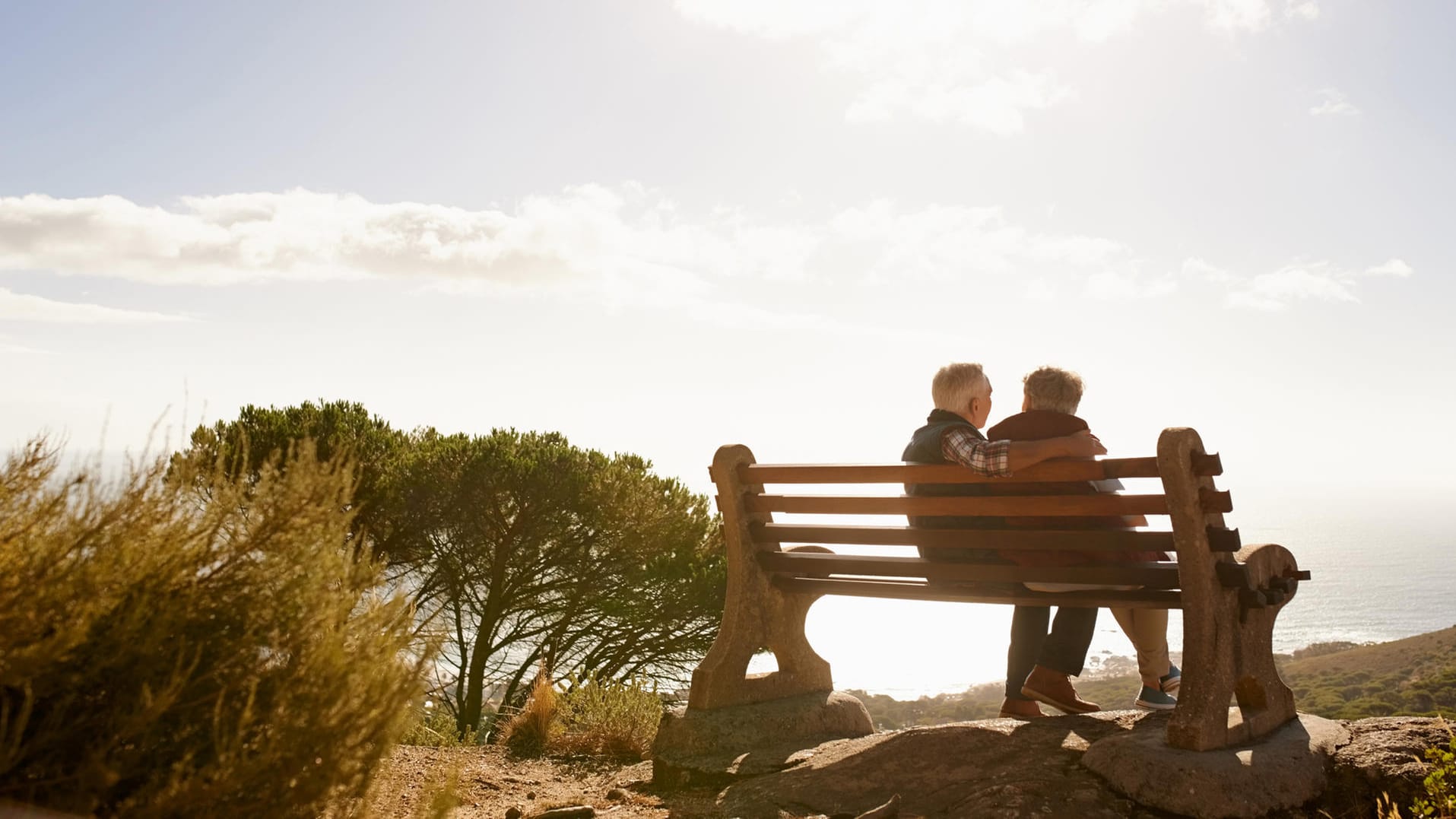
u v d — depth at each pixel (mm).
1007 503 3207
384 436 14977
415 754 4402
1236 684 2910
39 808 1484
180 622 1700
